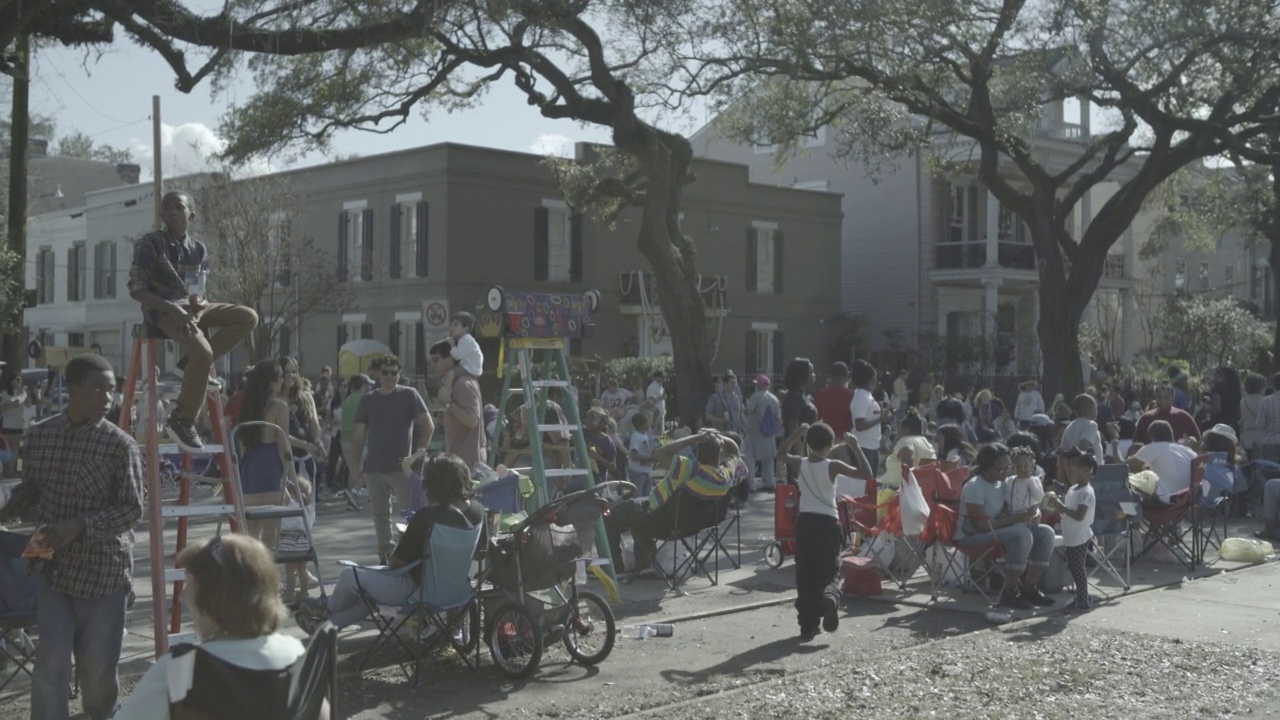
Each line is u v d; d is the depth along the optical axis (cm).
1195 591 1145
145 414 735
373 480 1059
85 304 4394
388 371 1048
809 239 3997
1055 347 2628
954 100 2667
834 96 2631
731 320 3788
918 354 3734
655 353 3584
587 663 820
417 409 1056
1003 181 2650
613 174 3447
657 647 884
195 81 1462
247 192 3312
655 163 2242
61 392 2239
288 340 3462
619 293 3588
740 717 702
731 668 824
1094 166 4075
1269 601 1091
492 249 3325
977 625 983
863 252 4138
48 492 574
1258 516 1686
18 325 1869
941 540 1071
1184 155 2566
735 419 2103
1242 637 938
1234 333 4238
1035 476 1070
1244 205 3162
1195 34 2230
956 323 4059
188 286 693
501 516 926
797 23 1967
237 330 714
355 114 2075
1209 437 1425
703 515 1106
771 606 1046
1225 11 2227
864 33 1997
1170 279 5059
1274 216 3070
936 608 1051
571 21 1953
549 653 857
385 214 3428
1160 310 4534
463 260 3272
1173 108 2595
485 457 1054
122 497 580
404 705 723
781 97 2523
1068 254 2686
